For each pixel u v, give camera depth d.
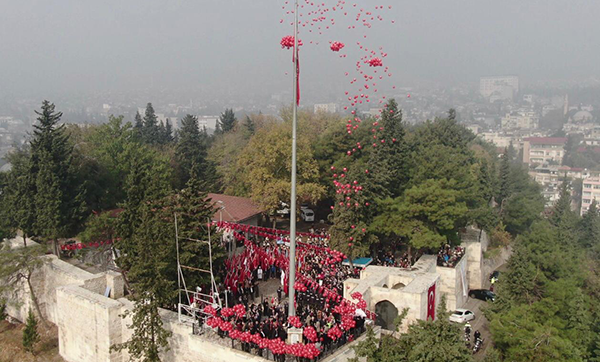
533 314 46.56
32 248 50.25
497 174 91.19
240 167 77.38
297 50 30.12
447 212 54.41
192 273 41.34
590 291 56.09
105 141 75.12
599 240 82.38
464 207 56.16
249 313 38.19
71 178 56.44
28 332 45.09
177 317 38.50
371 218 55.81
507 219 82.38
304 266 47.56
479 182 75.75
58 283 49.44
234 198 69.44
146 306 36.03
